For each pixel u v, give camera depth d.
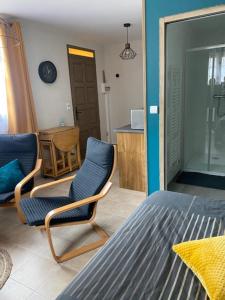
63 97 4.37
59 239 2.16
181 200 1.55
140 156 3.01
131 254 1.06
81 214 1.91
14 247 2.06
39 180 3.75
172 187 3.19
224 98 3.44
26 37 3.56
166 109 2.62
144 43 2.47
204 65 3.47
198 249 0.97
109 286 0.90
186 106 3.53
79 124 4.86
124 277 0.94
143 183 3.09
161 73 2.45
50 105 4.10
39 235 2.24
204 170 3.69
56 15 3.28
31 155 2.77
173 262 1.00
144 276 0.94
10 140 2.79
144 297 0.84
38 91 3.84
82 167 2.34
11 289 1.61
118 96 5.65
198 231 1.20
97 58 5.27
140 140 2.95
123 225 1.31
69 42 4.41
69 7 3.01
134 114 2.96
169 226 1.26
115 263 1.01
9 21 3.29
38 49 3.78
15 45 3.30
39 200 2.14
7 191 2.46
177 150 3.44
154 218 1.34
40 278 1.70
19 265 1.83
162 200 1.57
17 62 3.37
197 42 3.56
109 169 2.02
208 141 3.61
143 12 2.39
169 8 2.27
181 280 0.91
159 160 2.71
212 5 2.09
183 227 1.24
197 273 0.90
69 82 4.49
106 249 1.11
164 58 2.41
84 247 1.97
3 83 3.21
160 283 0.90
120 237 1.19
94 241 2.10
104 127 5.73
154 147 2.71
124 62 5.36
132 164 3.09
